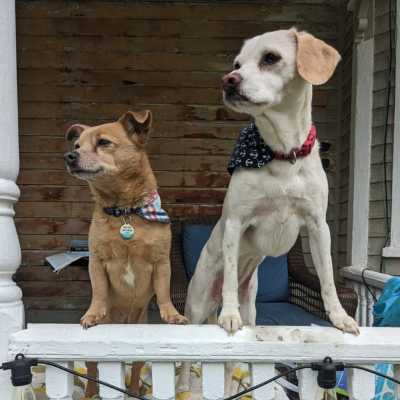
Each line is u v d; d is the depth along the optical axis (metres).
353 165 4.23
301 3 5.18
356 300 3.33
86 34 5.23
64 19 5.21
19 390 1.99
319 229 2.27
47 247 5.25
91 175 2.18
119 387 1.87
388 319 2.76
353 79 4.30
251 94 2.03
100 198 2.26
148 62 5.23
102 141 2.23
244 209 2.27
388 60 3.96
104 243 2.21
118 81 5.24
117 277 2.28
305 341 1.89
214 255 2.62
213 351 1.87
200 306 2.70
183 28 5.21
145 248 2.22
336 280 4.98
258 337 1.90
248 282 2.73
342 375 2.65
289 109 2.13
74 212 5.26
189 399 2.39
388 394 2.39
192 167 5.26
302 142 2.20
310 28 5.19
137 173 2.26
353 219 4.16
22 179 5.23
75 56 5.23
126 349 1.86
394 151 3.84
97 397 2.34
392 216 3.87
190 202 5.24
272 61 2.10
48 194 5.25
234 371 2.65
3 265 1.93
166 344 1.86
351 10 4.48
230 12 5.20
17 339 1.86
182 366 2.53
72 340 1.86
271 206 2.27
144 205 2.25
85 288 5.25
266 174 2.22
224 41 5.22
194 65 5.22
